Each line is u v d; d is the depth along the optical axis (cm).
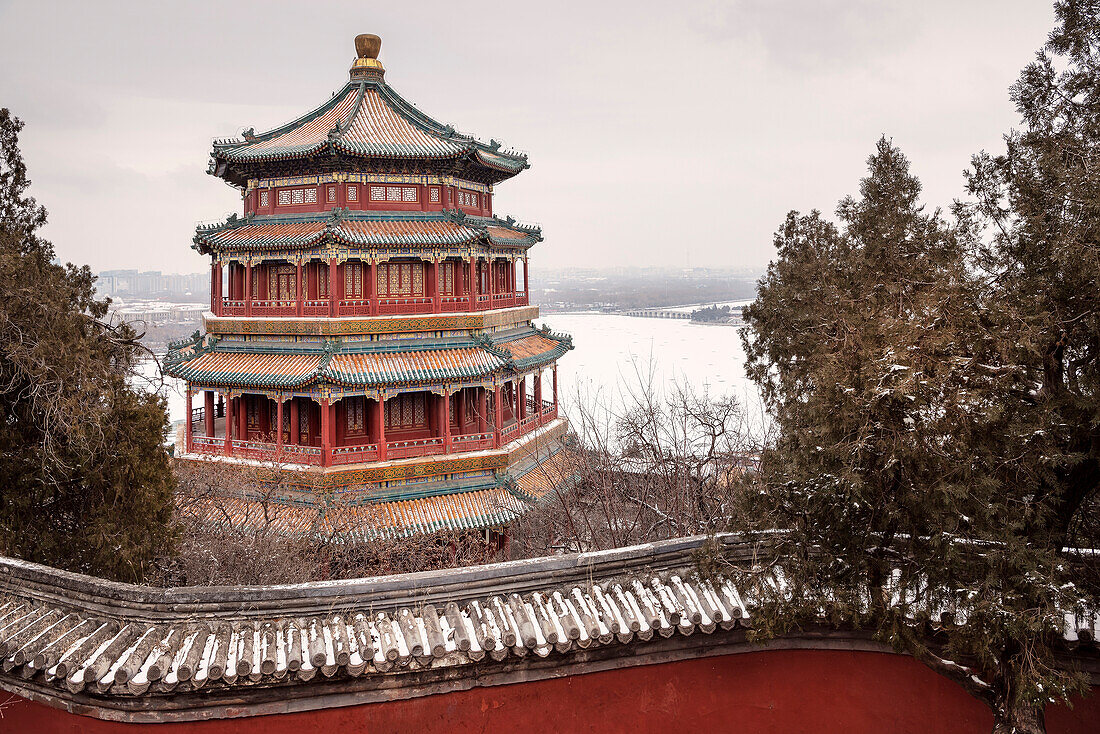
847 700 1873
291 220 4241
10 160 3120
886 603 1653
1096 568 1697
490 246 4425
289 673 1555
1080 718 1784
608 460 4538
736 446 4572
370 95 4534
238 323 4175
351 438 4272
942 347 1518
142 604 1600
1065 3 1903
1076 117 1853
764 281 2761
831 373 1603
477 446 4206
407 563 3631
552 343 5038
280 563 3100
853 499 1572
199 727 1598
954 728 1823
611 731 1806
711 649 1834
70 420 2514
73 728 1617
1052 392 1630
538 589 1773
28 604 1675
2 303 2494
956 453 1491
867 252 2019
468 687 1711
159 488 2781
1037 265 1678
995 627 1500
